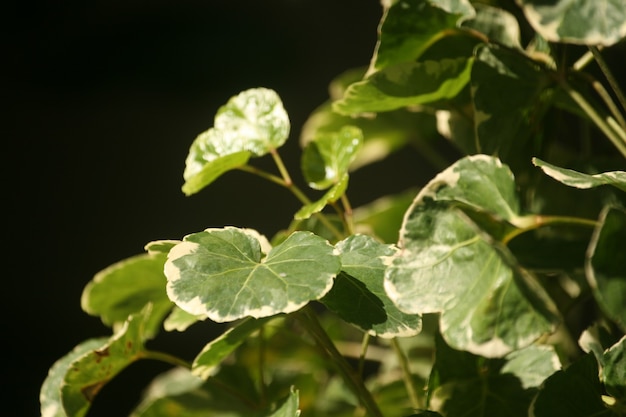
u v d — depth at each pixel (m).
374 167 1.76
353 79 1.14
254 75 1.88
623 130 0.89
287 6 1.87
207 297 0.80
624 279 0.81
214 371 1.04
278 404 0.88
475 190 0.83
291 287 0.80
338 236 0.94
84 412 0.92
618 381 0.83
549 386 0.83
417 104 0.93
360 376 0.88
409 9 0.90
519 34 0.94
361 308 0.83
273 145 0.92
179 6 1.89
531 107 0.90
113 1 1.91
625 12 0.82
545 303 0.80
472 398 0.89
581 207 0.94
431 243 0.82
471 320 0.80
